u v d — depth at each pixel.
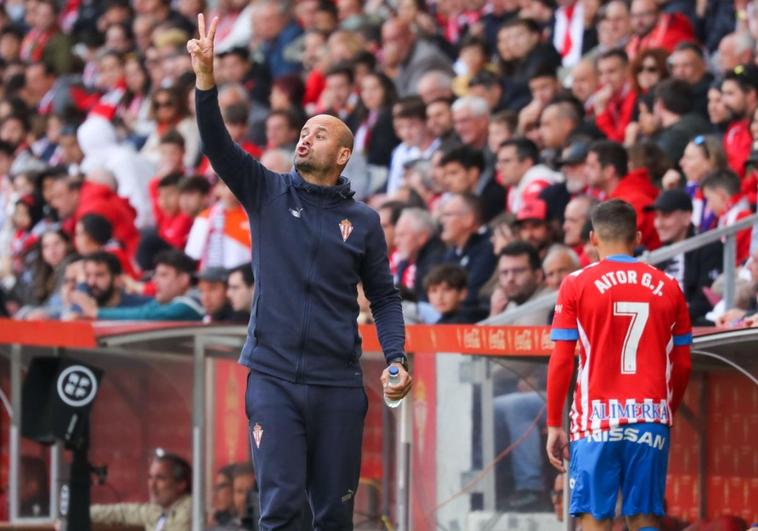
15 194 35.75
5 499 23.30
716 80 26.64
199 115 14.50
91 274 27.03
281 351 14.77
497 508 18.98
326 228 14.92
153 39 43.38
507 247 22.08
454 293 22.80
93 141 38.06
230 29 43.88
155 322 21.67
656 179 23.89
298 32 39.25
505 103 30.92
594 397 15.47
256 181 14.94
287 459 14.67
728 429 18.41
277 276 14.84
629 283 15.51
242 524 21.23
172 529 22.12
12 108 41.09
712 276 21.31
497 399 19.05
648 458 15.36
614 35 30.56
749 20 28.34
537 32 31.20
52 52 46.19
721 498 18.44
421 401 19.47
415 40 34.59
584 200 23.23
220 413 21.88
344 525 15.05
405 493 19.44
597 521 15.50
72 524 20.62
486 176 27.36
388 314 15.28
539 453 18.77
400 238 25.69
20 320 20.69
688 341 15.70
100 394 22.97
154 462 22.31
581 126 27.17
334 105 33.38
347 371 14.98
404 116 30.09
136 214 33.72
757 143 23.02
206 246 29.30
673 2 30.52
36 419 20.75
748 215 21.77
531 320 20.77
